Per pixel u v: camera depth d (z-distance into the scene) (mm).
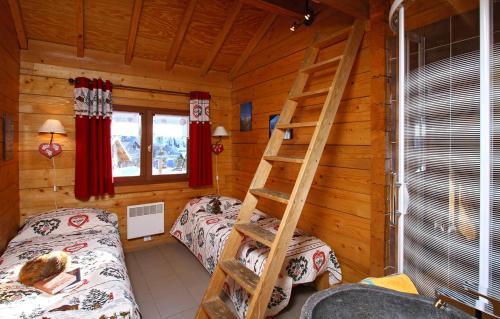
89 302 1462
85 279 1706
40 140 2969
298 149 2848
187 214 3539
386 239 1999
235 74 4031
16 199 2725
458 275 1045
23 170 2895
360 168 2236
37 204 2980
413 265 1275
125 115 3506
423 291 1207
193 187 3963
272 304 2008
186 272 2939
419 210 1235
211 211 3363
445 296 909
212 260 2684
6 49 2357
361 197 2230
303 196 1842
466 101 1027
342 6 1969
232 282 2266
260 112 3521
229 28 3172
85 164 3072
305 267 2242
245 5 2930
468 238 1006
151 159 3660
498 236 917
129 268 3021
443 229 1107
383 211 1991
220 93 4133
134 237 3492
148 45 3318
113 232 2660
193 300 2420
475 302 933
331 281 2412
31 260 1790
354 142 2283
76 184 3068
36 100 2947
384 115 1986
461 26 1100
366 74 2184
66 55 3104
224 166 4203
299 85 2455
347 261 2355
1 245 2201
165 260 3230
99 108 3168
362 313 775
